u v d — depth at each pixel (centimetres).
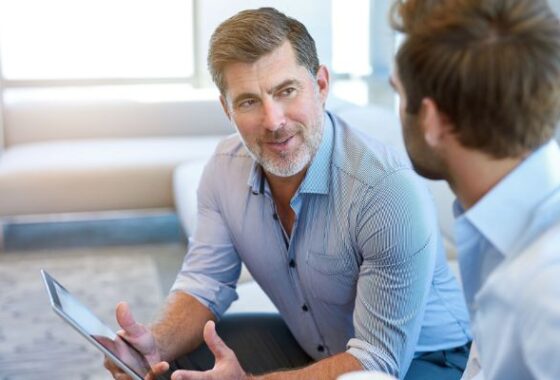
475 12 110
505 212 116
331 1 681
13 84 680
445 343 207
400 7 118
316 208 194
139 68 691
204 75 688
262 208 205
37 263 450
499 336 111
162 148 501
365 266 190
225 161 214
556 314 102
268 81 184
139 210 473
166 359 208
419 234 185
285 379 183
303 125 187
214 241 220
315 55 192
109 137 543
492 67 109
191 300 218
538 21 109
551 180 115
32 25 676
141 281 421
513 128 112
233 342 226
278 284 212
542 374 103
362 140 194
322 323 210
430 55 113
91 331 176
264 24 184
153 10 684
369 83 659
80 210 466
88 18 681
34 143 532
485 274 121
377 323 187
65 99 546
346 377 106
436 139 118
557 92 111
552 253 106
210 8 677
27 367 332
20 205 459
